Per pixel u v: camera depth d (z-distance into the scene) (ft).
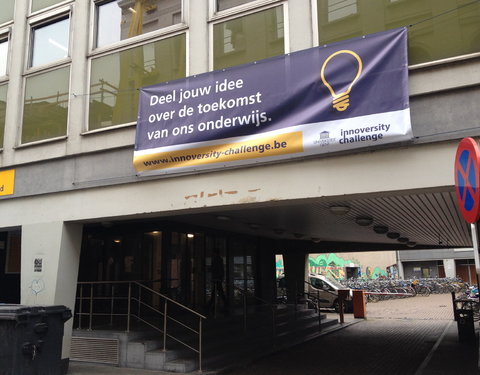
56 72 32.27
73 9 32.45
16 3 35.45
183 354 29.19
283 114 22.39
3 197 32.04
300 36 23.80
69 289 29.04
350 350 37.58
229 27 26.21
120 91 29.17
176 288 38.52
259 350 35.40
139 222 38.50
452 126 19.36
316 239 55.57
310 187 21.58
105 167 28.22
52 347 23.67
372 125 20.03
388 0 22.07
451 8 20.58
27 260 29.81
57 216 29.48
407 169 19.77
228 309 44.45
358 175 20.65
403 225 40.83
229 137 23.59
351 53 21.22
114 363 29.17
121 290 38.52
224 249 46.93
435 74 20.01
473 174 13.34
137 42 29.17
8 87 34.24
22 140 32.78
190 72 26.73
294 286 66.13
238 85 23.86
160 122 25.80
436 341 42.04
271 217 36.47
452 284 117.08
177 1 28.48
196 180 24.75
